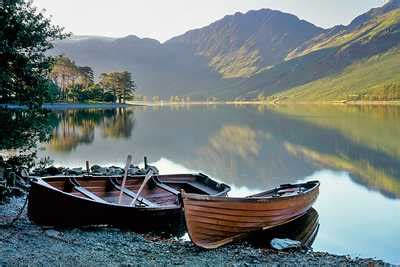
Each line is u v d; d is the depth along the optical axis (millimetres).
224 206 14086
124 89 157375
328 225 17891
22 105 15961
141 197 17266
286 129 62406
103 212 15000
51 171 23547
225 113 112250
